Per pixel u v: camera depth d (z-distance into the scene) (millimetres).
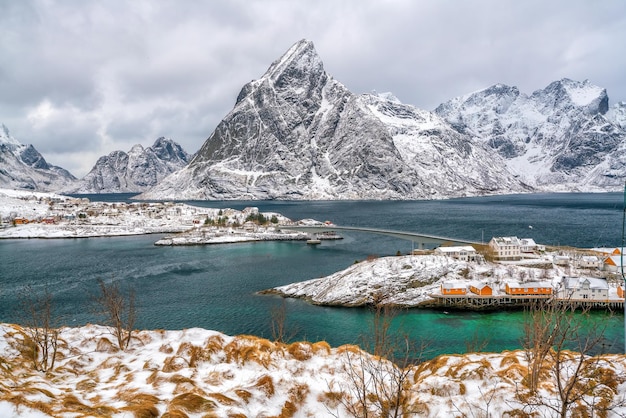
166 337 41938
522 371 29406
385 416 23391
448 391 26688
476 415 24000
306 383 28328
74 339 41062
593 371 26766
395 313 81625
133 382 30094
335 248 193875
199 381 29719
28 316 87562
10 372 30453
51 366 33938
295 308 97375
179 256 175250
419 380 29234
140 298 106875
